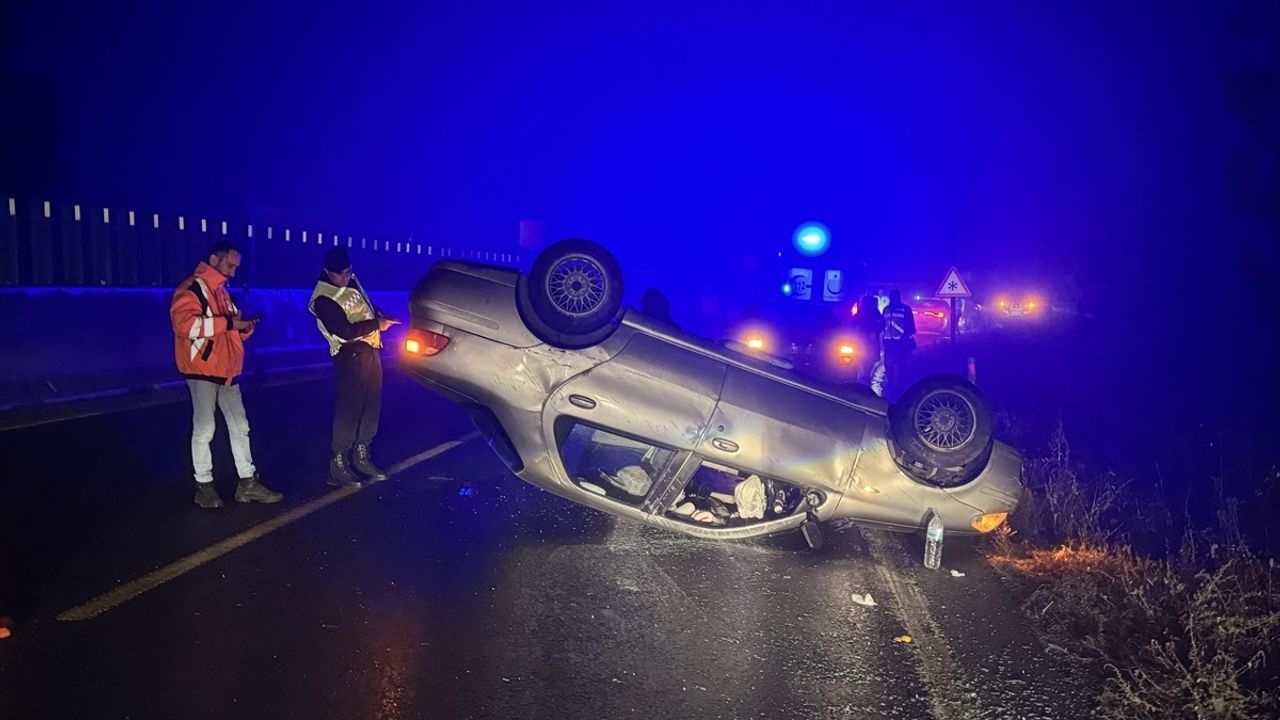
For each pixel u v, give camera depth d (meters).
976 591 6.11
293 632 4.89
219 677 4.31
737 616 5.48
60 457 8.44
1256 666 4.84
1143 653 4.95
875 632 5.33
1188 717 4.29
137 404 11.46
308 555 6.15
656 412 6.37
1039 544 7.20
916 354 23.39
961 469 6.43
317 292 7.80
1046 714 4.36
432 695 4.27
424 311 6.55
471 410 6.84
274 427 10.71
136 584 5.43
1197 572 6.11
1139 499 8.37
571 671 4.61
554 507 7.70
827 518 6.64
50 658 4.41
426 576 5.89
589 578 6.02
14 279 12.07
